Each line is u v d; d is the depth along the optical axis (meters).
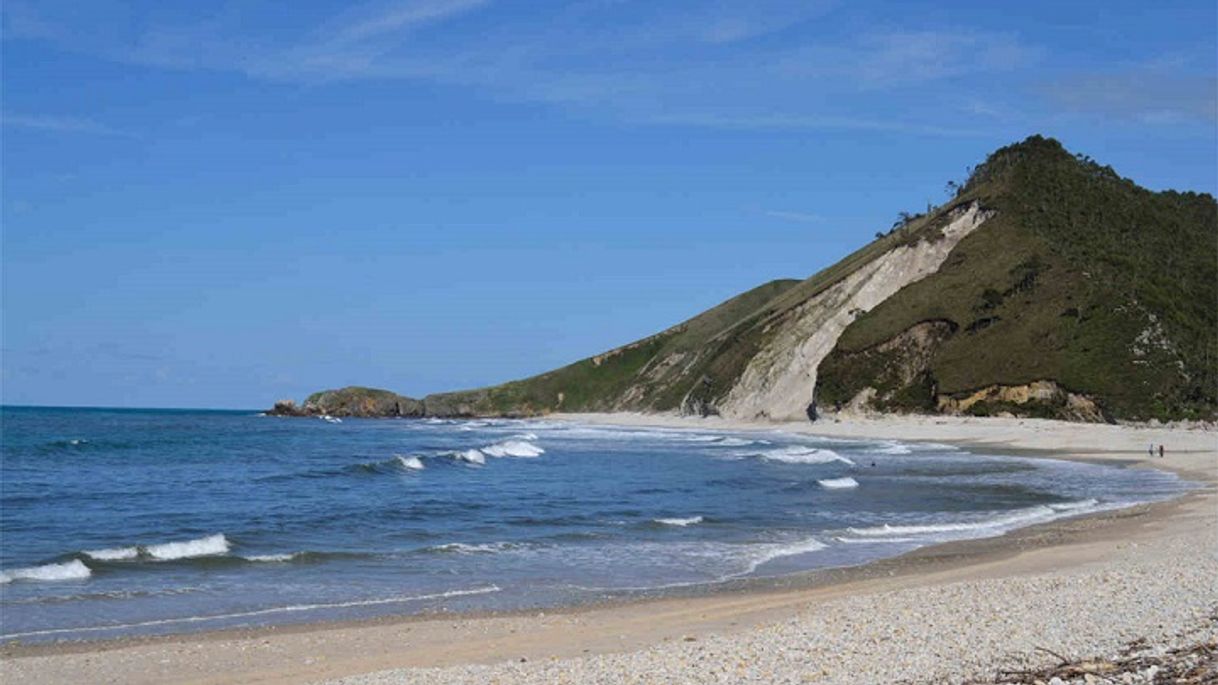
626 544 26.11
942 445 78.88
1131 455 64.00
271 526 29.14
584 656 14.16
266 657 14.47
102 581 20.59
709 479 47.25
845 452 70.56
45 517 30.91
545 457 64.94
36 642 15.41
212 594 19.38
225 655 14.56
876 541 26.69
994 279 112.62
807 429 104.25
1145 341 96.50
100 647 15.09
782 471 52.94
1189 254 118.62
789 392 121.00
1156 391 91.56
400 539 26.94
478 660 14.14
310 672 13.60
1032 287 109.94
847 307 125.00
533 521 30.84
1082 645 12.48
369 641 15.45
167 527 28.84
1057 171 128.88
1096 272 108.44
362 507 34.19
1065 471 52.22
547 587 20.25
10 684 13.03
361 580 20.95
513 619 17.12
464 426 134.75
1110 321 99.75
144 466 53.41
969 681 10.77
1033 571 20.81
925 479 47.34
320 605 18.41
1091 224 120.69
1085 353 97.56
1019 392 96.88
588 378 183.50
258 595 19.31
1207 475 48.66
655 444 84.25
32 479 44.75
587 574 21.77
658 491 41.12
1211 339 100.12
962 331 108.12
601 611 17.84
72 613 17.55
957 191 145.12
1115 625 13.75
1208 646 11.73
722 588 20.19
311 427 122.81
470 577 21.34
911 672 11.44
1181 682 10.03
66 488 40.53
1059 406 94.19
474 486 43.09
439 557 23.88
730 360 140.12
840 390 110.94
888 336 111.19
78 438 81.31
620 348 187.50
